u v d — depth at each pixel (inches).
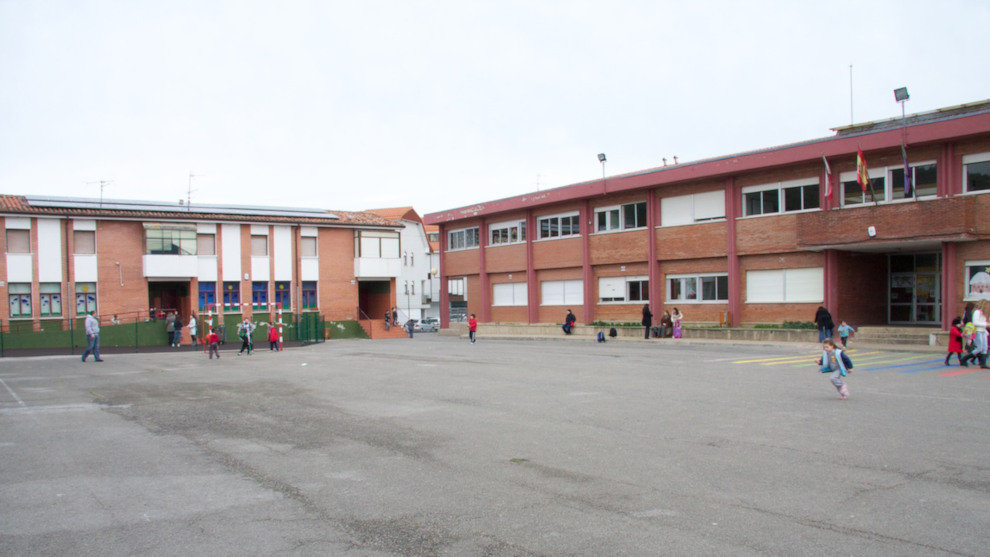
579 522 252.7
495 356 1012.5
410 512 269.4
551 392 594.9
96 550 233.3
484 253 1866.4
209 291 1777.8
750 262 1253.1
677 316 1280.8
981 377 641.0
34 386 736.3
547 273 1676.9
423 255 2994.6
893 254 1198.3
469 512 267.6
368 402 565.9
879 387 580.7
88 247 1619.1
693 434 401.7
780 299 1215.6
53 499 296.0
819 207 1154.0
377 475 327.6
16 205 1552.7
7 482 325.4
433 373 781.3
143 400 611.5
